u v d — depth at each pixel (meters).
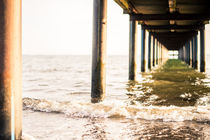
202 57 22.86
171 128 5.48
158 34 29.91
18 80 3.93
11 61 3.82
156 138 4.86
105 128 5.54
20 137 4.07
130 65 16.56
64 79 18.80
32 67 38.75
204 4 15.83
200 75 19.09
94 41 8.67
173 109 6.95
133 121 6.08
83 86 14.13
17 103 3.94
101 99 8.74
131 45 16.52
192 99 9.05
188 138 4.86
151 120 6.13
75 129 5.49
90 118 6.39
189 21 23.27
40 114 6.83
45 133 5.25
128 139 4.82
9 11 3.75
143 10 18.25
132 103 8.29
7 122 3.85
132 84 14.13
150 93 10.59
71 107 7.38
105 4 8.68
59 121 6.15
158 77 17.78
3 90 3.81
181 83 14.03
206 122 5.92
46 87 13.63
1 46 3.76
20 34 3.95
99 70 8.70
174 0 13.37
